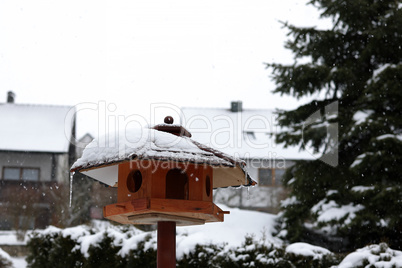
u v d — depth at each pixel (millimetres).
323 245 13070
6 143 29656
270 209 25297
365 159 11953
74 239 9961
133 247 9109
